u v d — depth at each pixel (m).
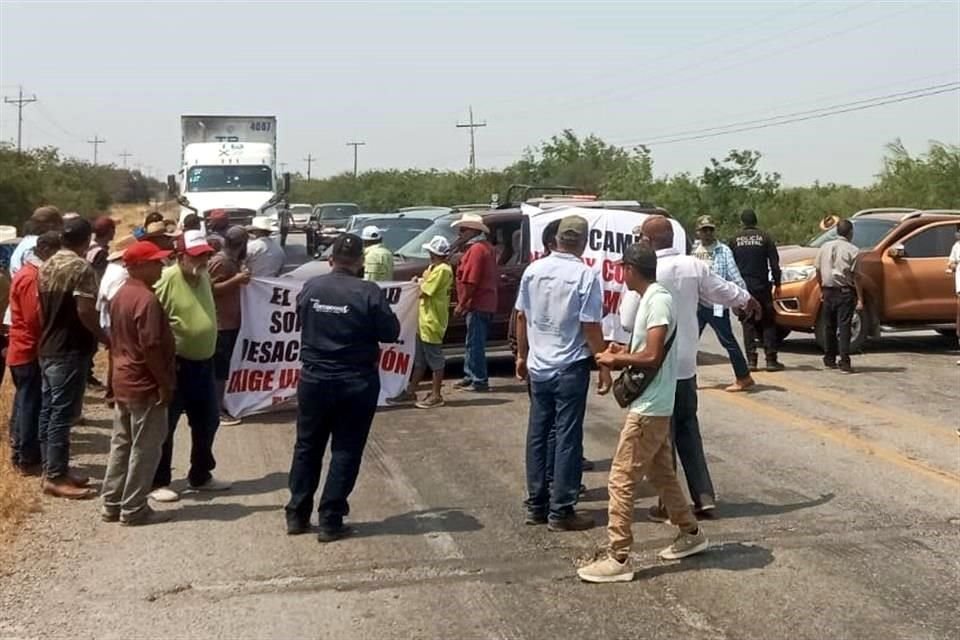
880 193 40.22
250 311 10.65
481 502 7.71
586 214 10.99
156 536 7.00
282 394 10.84
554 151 59.25
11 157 42.22
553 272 6.90
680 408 7.21
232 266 10.28
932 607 5.66
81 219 8.03
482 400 11.59
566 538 6.87
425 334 11.18
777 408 10.91
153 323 7.05
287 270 19.66
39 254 8.47
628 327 6.47
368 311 6.81
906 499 7.64
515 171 60.06
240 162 29.44
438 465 8.80
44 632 5.43
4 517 7.33
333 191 83.38
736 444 9.40
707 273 7.29
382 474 8.52
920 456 8.89
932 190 38.44
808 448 9.22
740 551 6.57
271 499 7.89
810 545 6.67
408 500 7.78
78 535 7.04
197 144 29.88
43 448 8.03
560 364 6.89
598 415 10.76
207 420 8.03
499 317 13.09
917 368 13.61
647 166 47.22
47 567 6.40
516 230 13.34
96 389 12.16
